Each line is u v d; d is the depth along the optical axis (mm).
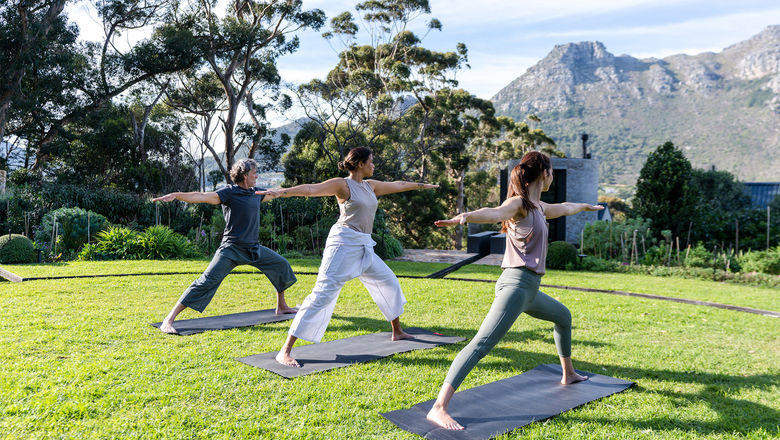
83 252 11211
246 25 26781
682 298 7820
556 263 12555
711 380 3797
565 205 3445
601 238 14023
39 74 26594
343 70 40344
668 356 4402
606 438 2764
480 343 2969
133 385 3297
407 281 8680
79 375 3418
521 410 3117
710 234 13727
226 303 6355
